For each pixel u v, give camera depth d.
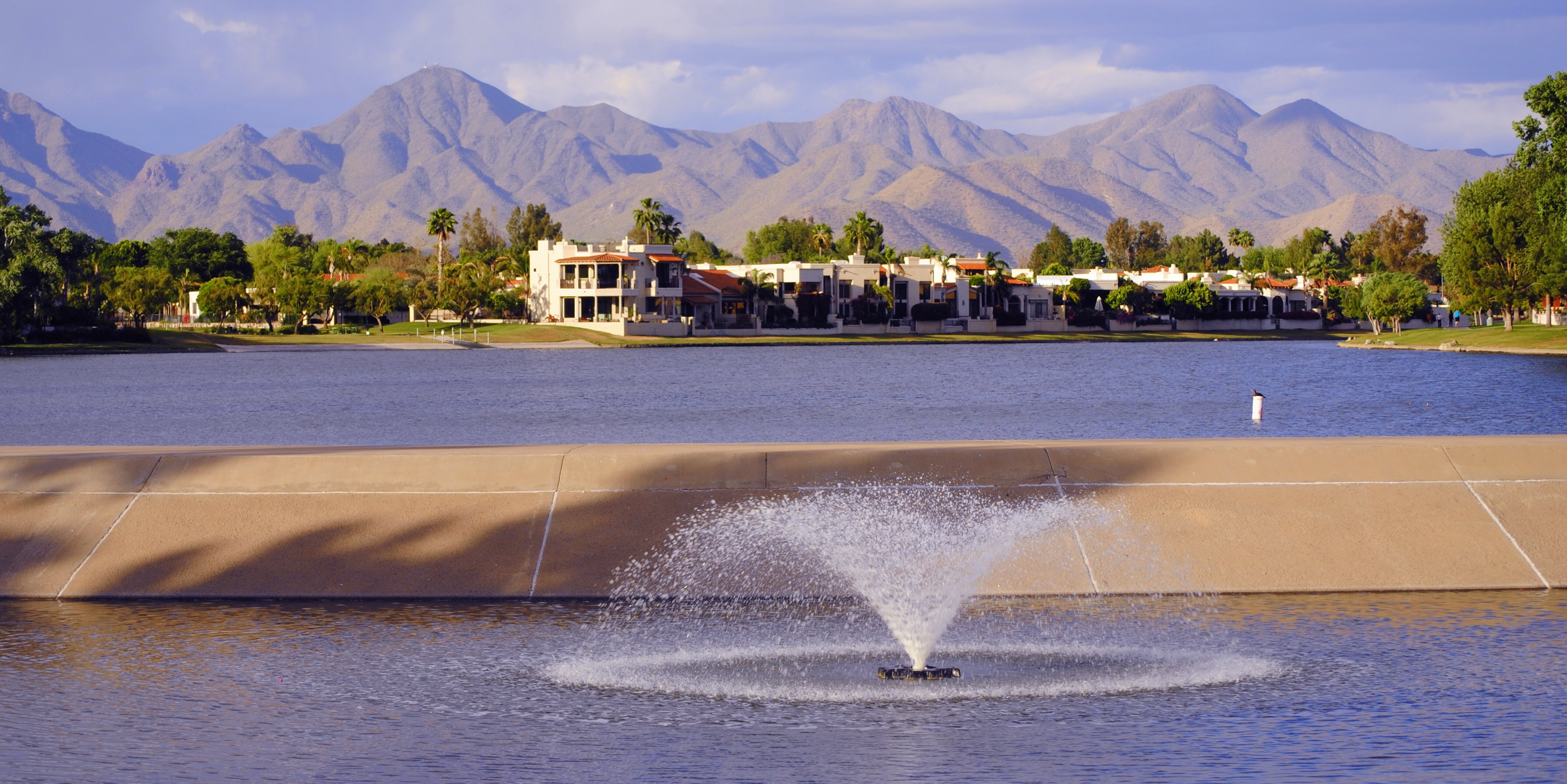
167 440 81.56
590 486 26.58
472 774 16.16
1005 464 27.17
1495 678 19.55
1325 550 25.39
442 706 18.77
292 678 19.97
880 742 17.25
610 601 24.34
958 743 17.23
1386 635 21.95
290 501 26.27
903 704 18.89
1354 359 192.88
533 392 129.75
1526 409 100.25
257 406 112.81
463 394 127.00
